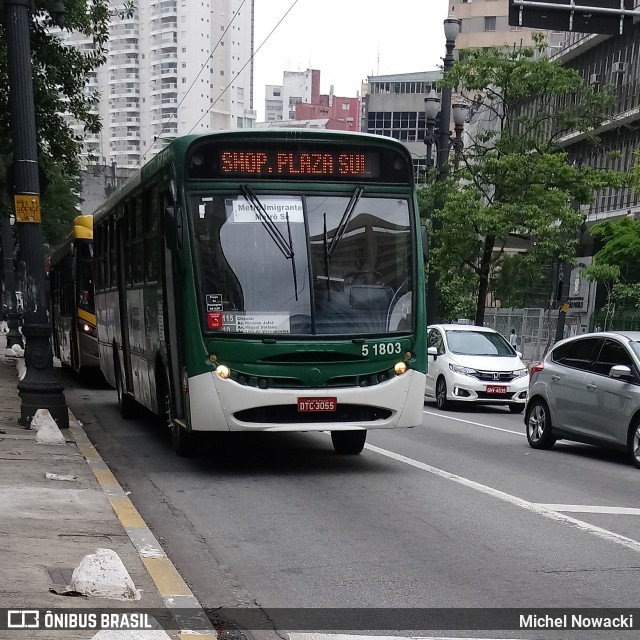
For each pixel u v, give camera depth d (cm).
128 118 15212
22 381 1344
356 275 1085
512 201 3200
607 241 3659
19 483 912
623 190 4925
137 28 15050
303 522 841
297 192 1084
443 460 1247
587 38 5291
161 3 14700
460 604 591
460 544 757
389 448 1360
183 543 761
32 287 1345
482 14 9044
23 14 1352
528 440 1459
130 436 1443
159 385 1259
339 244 1084
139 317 1395
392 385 1080
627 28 1598
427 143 3375
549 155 3156
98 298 1955
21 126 1353
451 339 2231
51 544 679
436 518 858
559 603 594
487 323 4634
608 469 1227
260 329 1053
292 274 1067
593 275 3550
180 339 1078
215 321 1048
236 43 15612
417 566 687
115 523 765
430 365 2252
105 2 2538
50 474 955
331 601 599
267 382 1052
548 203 3158
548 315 3938
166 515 871
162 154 1172
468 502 937
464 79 3275
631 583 642
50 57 2475
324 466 1167
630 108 4884
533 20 1593
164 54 14775
